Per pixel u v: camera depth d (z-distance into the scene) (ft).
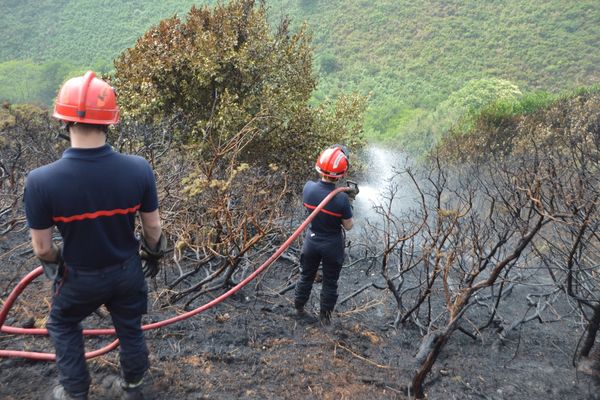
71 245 7.43
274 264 20.07
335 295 13.87
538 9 279.69
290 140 36.86
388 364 12.05
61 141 25.11
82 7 393.50
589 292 13.16
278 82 37.37
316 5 332.19
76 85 7.18
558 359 13.10
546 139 34.78
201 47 34.22
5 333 11.05
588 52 246.27
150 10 380.99
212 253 14.32
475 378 11.78
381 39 297.94
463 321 15.64
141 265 8.38
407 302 17.52
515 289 18.52
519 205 12.86
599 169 16.98
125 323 8.36
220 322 13.09
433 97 248.11
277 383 10.52
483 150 44.62
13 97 303.89
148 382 9.70
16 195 17.67
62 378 7.98
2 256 15.93
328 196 12.80
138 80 33.71
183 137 31.60
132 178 7.54
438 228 13.17
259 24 37.47
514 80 244.83
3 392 9.12
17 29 380.78
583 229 11.23
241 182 16.63
